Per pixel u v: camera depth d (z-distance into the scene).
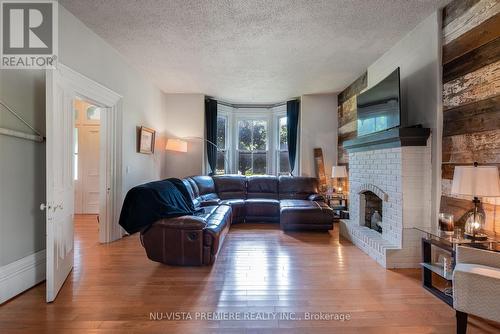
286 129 6.77
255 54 3.93
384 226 3.36
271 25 3.11
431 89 2.94
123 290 2.44
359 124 4.23
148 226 2.98
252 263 3.11
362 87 4.80
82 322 1.95
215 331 1.86
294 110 6.33
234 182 5.91
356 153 4.19
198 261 2.96
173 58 4.08
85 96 3.21
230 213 4.40
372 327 1.91
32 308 2.12
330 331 1.87
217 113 6.52
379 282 2.62
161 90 5.80
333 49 3.77
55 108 2.25
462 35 2.56
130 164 4.34
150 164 5.18
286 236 4.29
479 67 2.39
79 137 5.90
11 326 1.89
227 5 2.71
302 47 3.70
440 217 2.51
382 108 3.54
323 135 6.14
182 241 2.94
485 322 2.00
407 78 3.37
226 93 6.04
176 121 6.09
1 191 2.21
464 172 2.14
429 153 2.96
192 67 4.45
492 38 2.27
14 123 2.34
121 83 4.00
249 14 2.88
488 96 2.30
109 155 3.81
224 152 6.82
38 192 2.57
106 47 3.58
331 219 4.54
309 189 5.80
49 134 2.15
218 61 4.20
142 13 2.87
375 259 3.22
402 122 3.48
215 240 2.98
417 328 1.91
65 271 2.60
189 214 3.31
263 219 5.27
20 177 2.38
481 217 2.31
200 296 2.34
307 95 6.14
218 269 2.93
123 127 4.08
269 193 5.86
